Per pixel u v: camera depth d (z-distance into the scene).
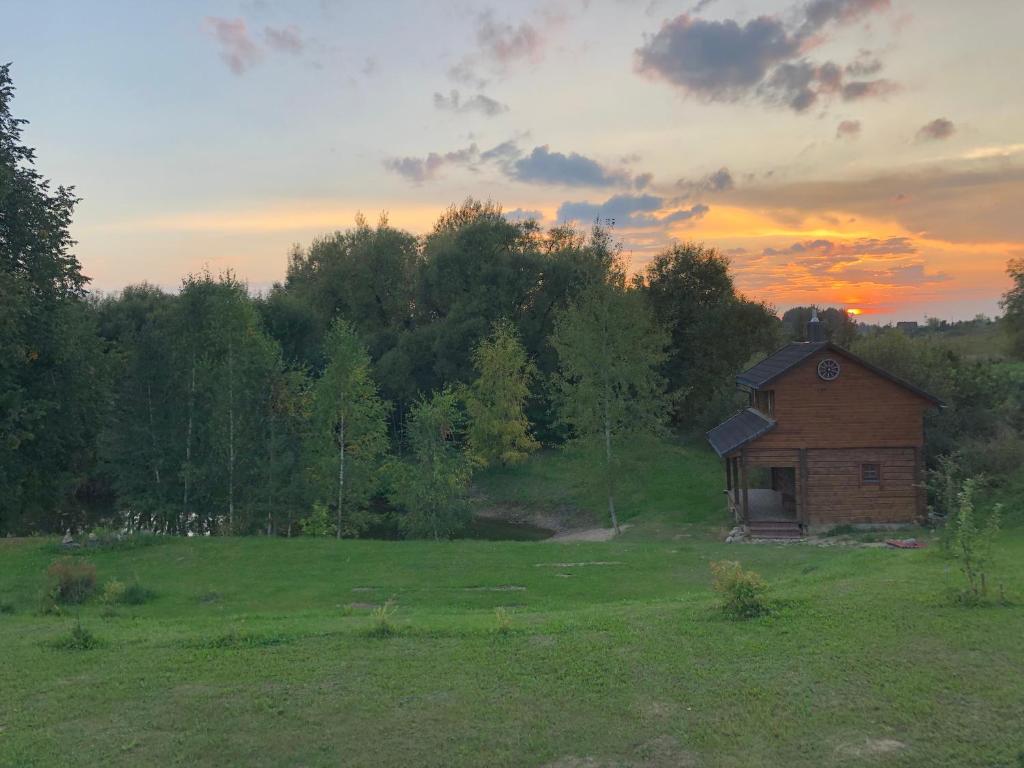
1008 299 57.22
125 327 42.84
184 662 10.76
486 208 80.12
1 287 26.20
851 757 7.34
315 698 9.22
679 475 48.31
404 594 19.64
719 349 65.31
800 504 32.06
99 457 37.88
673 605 14.35
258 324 40.38
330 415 36.19
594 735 8.03
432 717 8.57
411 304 71.75
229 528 34.50
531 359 60.19
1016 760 7.14
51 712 9.03
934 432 36.06
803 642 10.62
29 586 20.02
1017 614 11.26
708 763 7.36
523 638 11.55
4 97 29.52
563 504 48.78
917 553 18.25
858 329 65.81
